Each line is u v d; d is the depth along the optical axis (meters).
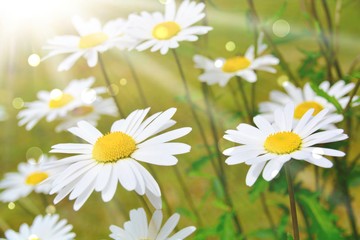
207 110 0.38
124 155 0.24
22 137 0.66
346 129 0.33
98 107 0.43
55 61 0.77
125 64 0.75
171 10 0.33
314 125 0.24
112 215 0.53
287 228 0.44
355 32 0.54
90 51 0.33
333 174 0.34
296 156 0.23
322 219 0.32
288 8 0.54
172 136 0.24
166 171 0.57
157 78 0.71
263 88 0.55
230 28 0.64
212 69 0.38
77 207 0.23
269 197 0.51
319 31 0.35
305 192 0.33
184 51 0.38
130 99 0.70
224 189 0.37
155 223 0.25
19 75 0.72
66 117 0.43
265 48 0.38
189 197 0.42
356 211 0.48
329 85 0.36
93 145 0.25
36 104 0.43
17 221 0.52
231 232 0.34
